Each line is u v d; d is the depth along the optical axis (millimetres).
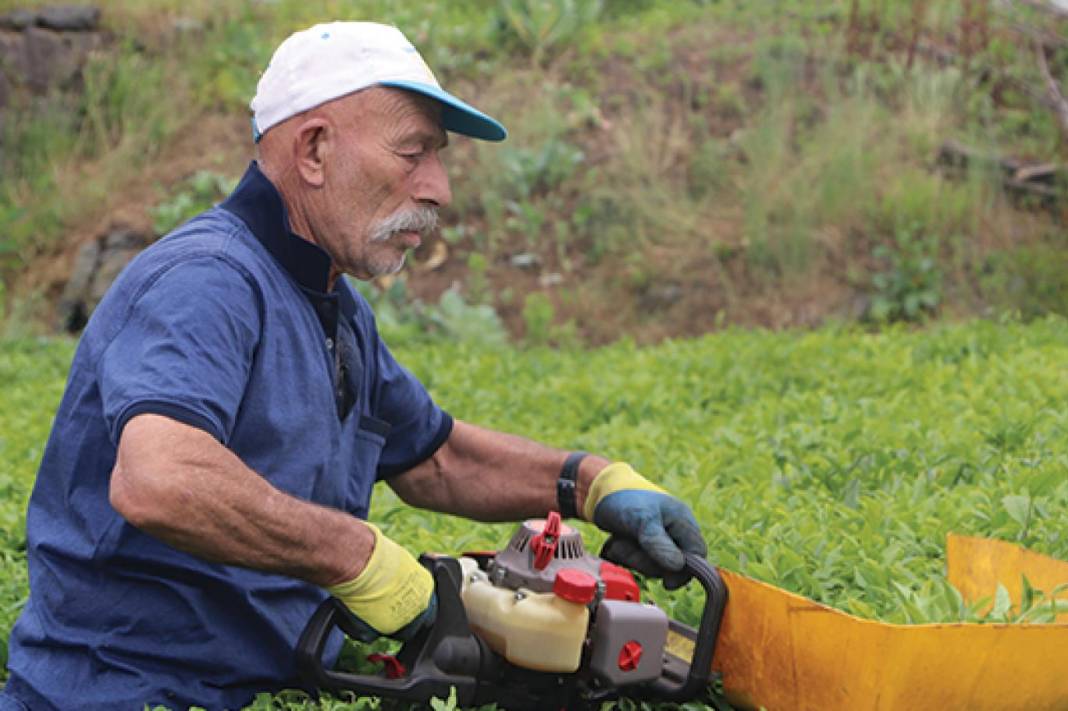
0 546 7832
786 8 25219
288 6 26141
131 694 4992
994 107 21828
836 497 8039
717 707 5332
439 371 15242
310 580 4742
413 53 5355
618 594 5164
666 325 20203
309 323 5316
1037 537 6555
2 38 23891
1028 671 4594
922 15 22562
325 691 5234
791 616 4820
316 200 5305
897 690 4523
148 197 22844
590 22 25344
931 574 6082
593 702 5223
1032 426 9359
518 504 6211
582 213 21609
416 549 7105
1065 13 21828
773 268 20359
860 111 21359
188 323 4770
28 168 23359
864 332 18578
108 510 5016
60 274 22016
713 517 7195
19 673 5152
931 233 19906
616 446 10289
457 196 22375
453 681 4984
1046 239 19641
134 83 24047
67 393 5113
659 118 22953
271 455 5109
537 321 20062
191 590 5070
